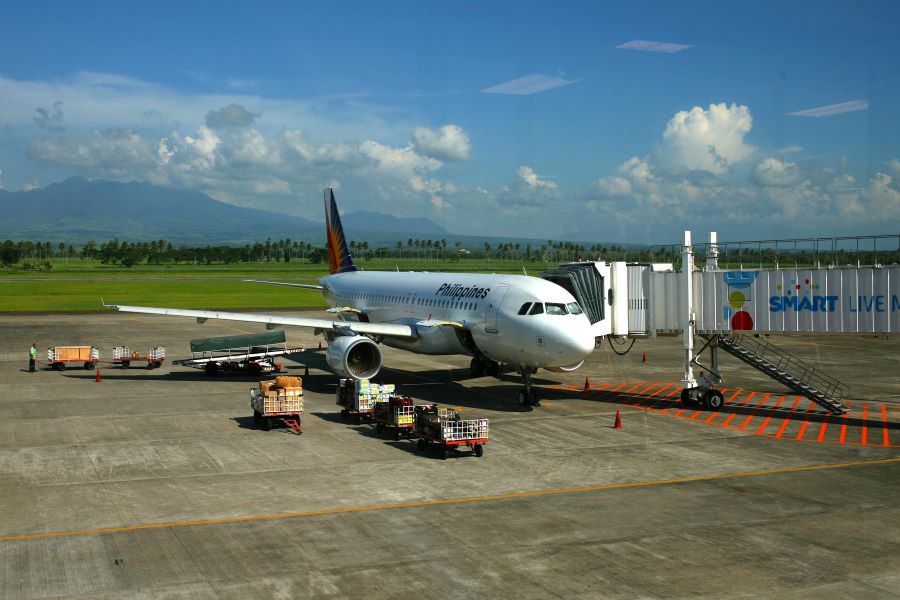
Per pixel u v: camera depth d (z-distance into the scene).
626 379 41.25
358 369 32.66
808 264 30.59
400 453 23.92
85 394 34.84
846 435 27.48
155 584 13.84
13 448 24.20
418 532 16.70
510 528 17.02
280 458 23.16
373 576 14.28
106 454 23.48
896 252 28.72
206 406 31.95
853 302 29.28
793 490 20.27
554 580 14.16
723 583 14.08
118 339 59.38
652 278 34.31
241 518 17.55
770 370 32.84
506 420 29.38
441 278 40.25
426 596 13.45
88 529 16.70
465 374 41.72
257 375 41.59
